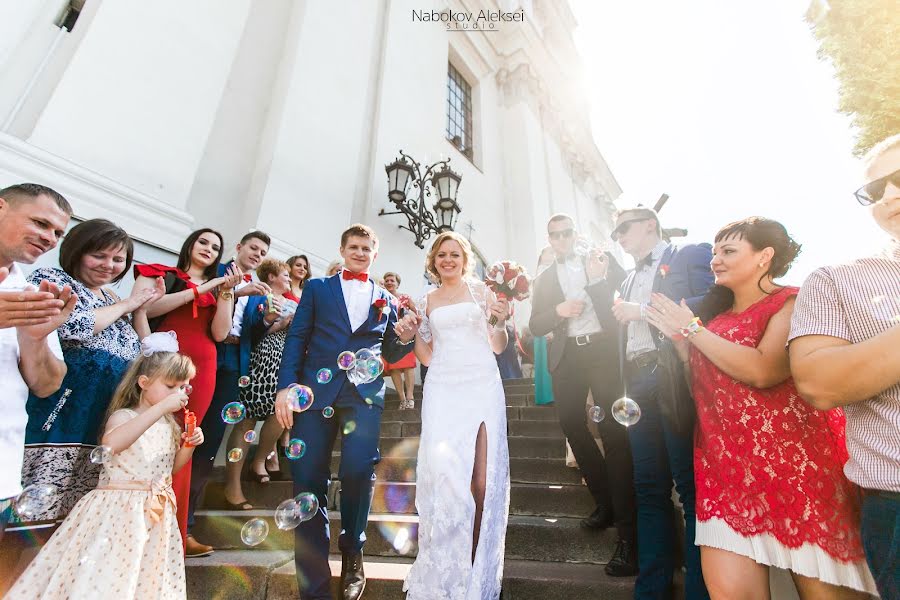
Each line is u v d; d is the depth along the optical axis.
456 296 2.16
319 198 4.93
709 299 1.64
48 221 1.38
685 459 1.73
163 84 3.98
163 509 1.73
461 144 8.91
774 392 1.32
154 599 1.61
